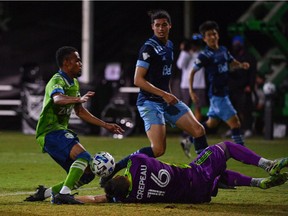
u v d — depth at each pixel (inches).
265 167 1074.1
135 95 2778.1
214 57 1660.9
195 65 1664.6
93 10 2940.5
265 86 2475.4
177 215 975.0
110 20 2955.2
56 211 1007.6
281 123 2696.9
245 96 2479.1
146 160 1040.8
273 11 2652.6
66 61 1100.5
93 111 2618.1
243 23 2659.9
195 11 3149.6
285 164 1062.4
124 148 2114.9
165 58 1234.0
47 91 1090.1
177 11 2989.7
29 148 2143.2
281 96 2709.2
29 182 1381.6
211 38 1656.0
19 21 2957.7
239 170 1589.6
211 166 1068.5
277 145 2224.4
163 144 1222.9
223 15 3115.2
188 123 1277.1
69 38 2935.5
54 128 1096.2
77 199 1069.1
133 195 1040.2
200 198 1066.7
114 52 2933.1
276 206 1082.1
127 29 2940.5
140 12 2940.5
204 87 2488.9
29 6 2955.2
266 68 2721.5
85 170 1096.2
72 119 2667.3
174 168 1049.5
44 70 2886.3
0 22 2950.3
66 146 1077.1
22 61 2930.6
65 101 1051.9
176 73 2874.0
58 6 2950.3
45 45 2933.1
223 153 1082.1
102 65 2915.8
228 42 3102.9
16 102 2871.6
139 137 2578.7
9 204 1084.5
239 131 1691.7
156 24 1232.2
